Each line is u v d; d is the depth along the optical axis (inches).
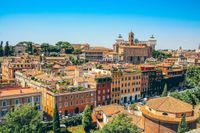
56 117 3472.0
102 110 3671.3
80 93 4478.3
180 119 2459.4
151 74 6200.8
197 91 4655.5
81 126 3863.2
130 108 3814.0
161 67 6845.5
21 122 2518.5
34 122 2544.3
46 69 6235.2
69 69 6368.1
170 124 2459.4
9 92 3801.7
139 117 2967.5
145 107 2893.7
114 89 5255.9
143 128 2726.4
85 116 3639.3
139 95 5944.9
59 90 4237.2
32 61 7096.5
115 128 2103.8
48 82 4500.5
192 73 6161.4
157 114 2608.3
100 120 3713.1
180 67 7421.3
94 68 6122.1
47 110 4377.5
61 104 4217.5
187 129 2247.8
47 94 4338.1
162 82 6530.5
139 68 6156.5
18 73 5787.4
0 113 3508.9
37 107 3882.9
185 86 7086.6
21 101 3718.0
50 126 3644.2
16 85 4736.7
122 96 5497.1
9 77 6530.5
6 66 6796.3
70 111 4365.2
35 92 3855.8
